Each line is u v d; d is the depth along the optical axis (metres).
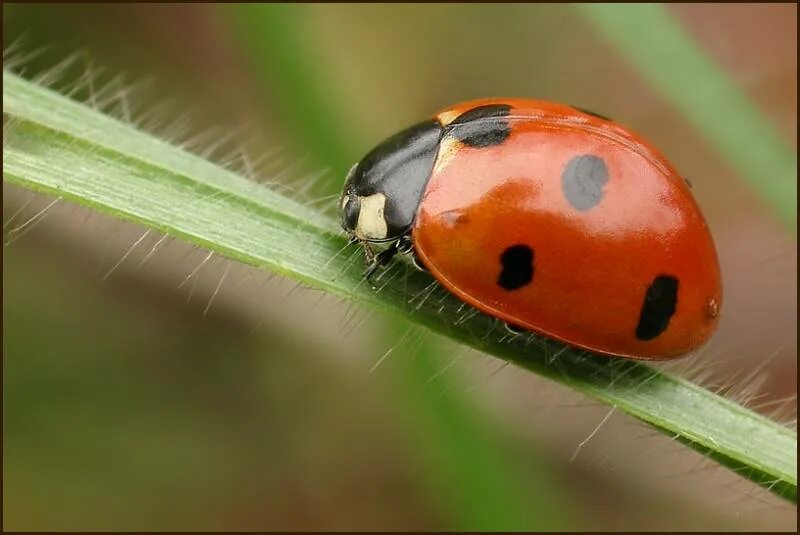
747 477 0.06
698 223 0.06
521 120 0.06
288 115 0.07
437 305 0.06
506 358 0.06
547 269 0.05
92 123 0.06
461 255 0.05
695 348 0.06
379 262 0.06
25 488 0.07
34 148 0.06
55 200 0.06
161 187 0.06
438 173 0.05
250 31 0.07
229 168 0.06
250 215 0.06
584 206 0.05
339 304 0.06
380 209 0.05
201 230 0.06
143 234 0.06
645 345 0.05
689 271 0.05
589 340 0.05
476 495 0.07
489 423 0.07
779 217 0.07
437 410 0.07
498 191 0.05
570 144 0.05
